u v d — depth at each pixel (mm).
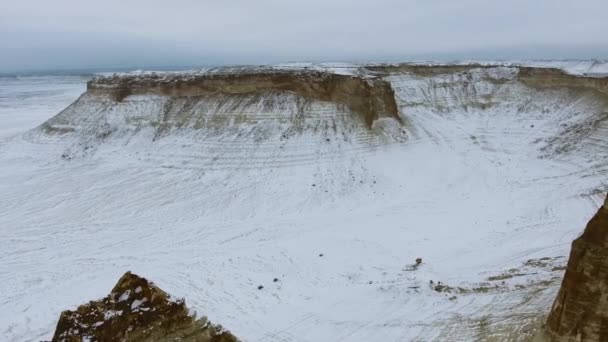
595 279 11414
